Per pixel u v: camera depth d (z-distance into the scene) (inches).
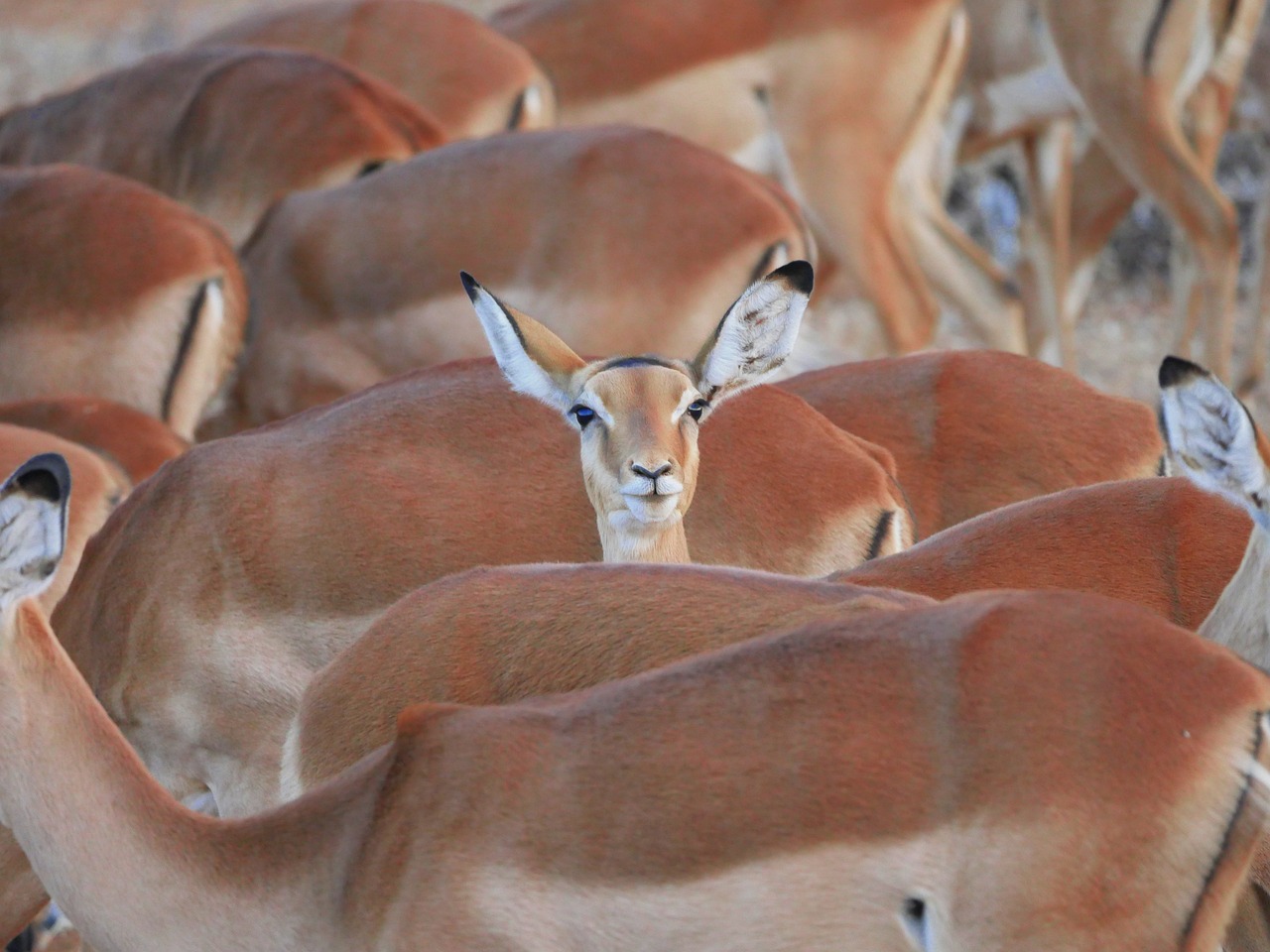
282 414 1219.2
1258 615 596.7
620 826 524.1
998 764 498.0
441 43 1517.0
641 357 748.0
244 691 784.3
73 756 600.4
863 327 1612.9
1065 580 677.3
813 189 1467.8
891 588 639.1
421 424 803.4
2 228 1168.8
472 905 532.4
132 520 810.8
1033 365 876.0
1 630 605.3
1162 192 1430.9
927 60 1450.5
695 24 1480.1
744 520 784.3
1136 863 496.7
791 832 509.7
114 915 593.3
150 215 1171.9
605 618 614.5
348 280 1195.3
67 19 2487.7
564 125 1525.6
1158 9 1411.2
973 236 1977.1
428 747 552.4
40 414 1015.0
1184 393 568.4
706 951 519.8
